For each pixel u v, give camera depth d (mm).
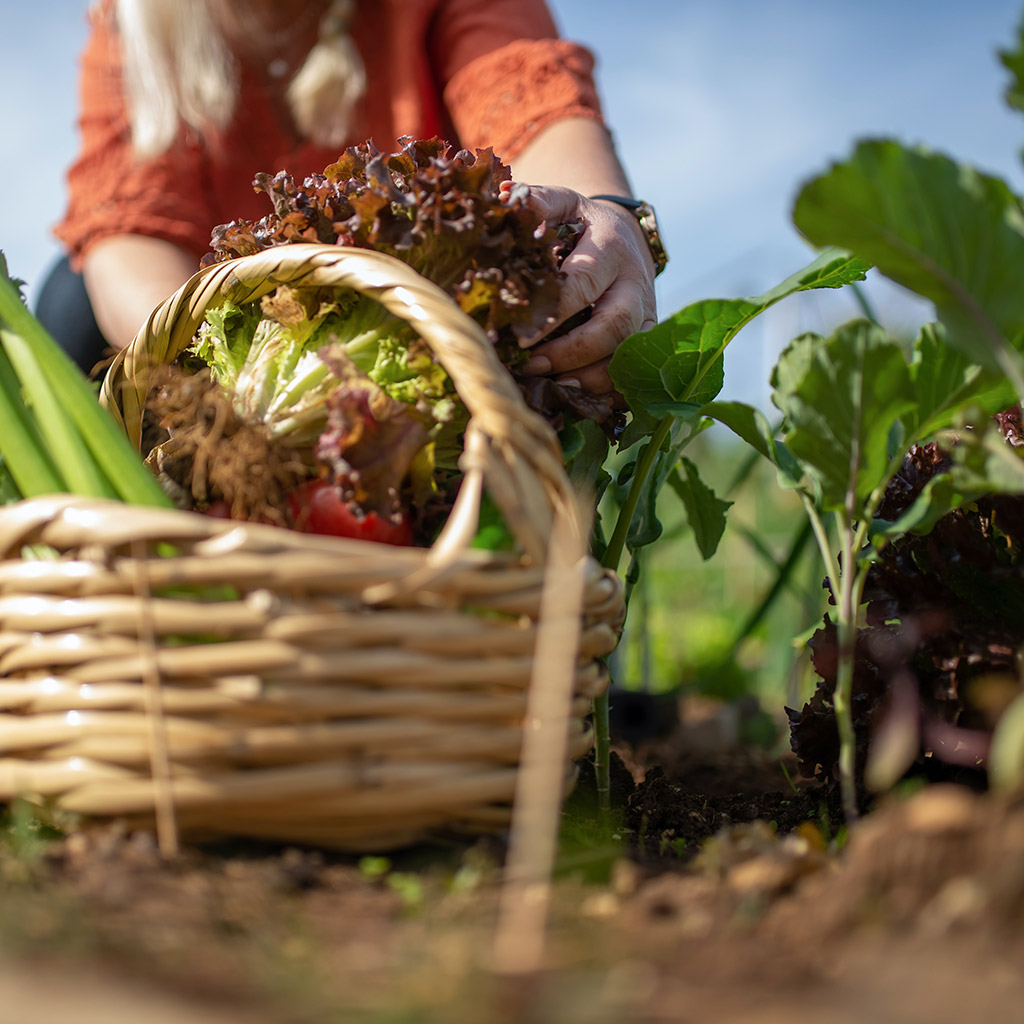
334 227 887
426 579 683
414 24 1625
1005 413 922
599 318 924
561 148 1329
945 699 821
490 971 606
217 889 680
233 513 861
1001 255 709
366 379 849
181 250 1621
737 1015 565
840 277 905
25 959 597
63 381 815
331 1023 560
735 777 1316
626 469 1027
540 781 692
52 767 711
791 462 902
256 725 691
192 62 1566
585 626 766
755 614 1391
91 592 703
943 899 612
